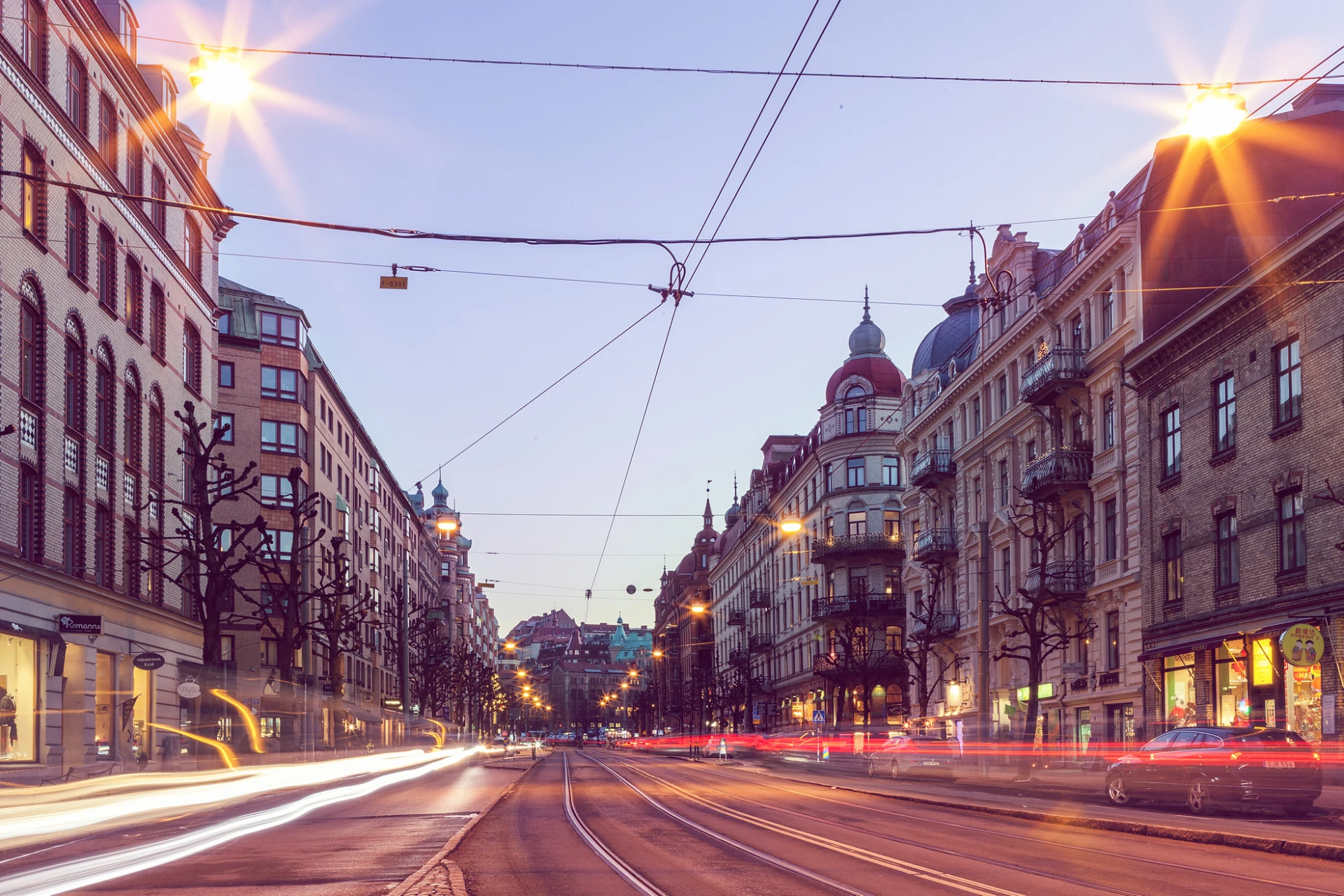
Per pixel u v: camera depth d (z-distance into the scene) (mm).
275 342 64812
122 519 36188
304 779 35562
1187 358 33250
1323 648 24781
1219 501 31531
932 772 40656
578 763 61344
